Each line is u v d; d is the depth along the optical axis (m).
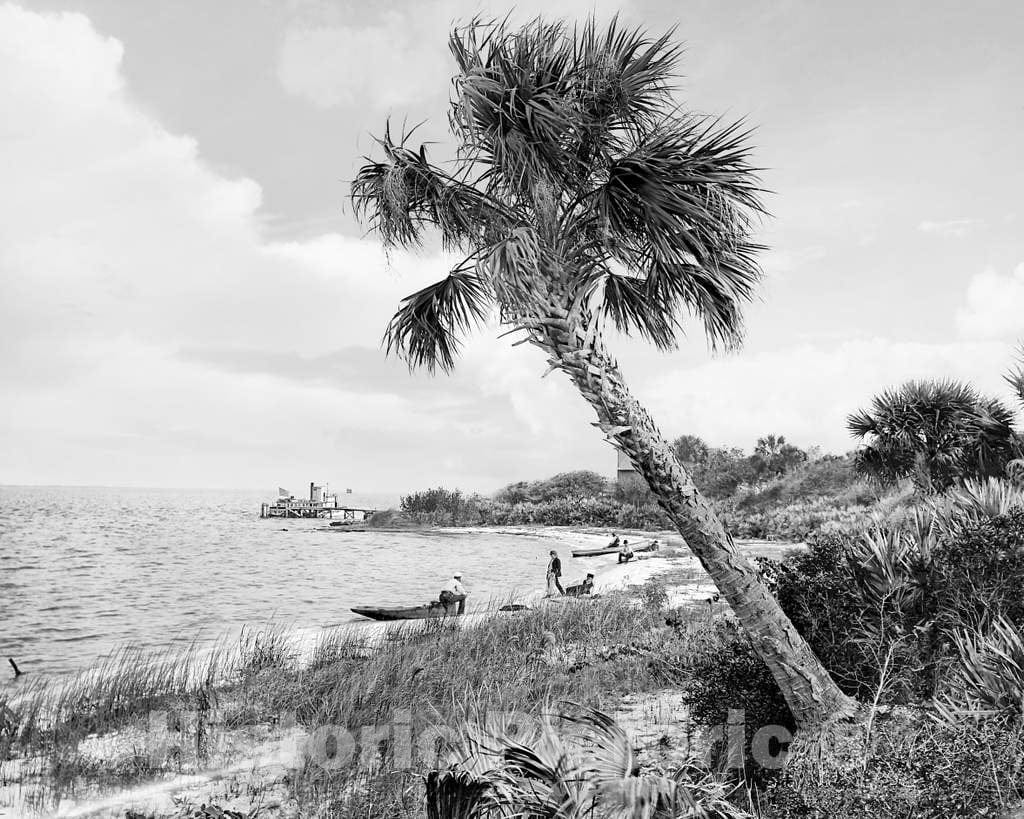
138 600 25.86
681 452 73.69
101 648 16.53
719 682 6.31
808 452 65.38
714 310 5.79
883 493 29.16
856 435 20.39
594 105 5.59
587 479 89.00
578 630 13.63
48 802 6.04
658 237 5.48
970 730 4.06
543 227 5.64
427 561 42.09
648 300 6.39
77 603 24.97
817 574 6.39
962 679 5.01
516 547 53.16
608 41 5.54
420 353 6.74
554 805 2.94
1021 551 5.99
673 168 5.34
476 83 5.29
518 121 5.38
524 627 13.79
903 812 3.60
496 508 80.56
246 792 6.20
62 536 65.69
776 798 4.32
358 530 76.25
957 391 18.88
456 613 18.09
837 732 4.95
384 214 6.12
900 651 5.55
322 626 18.69
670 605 16.34
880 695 5.46
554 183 5.61
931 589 5.96
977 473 18.30
